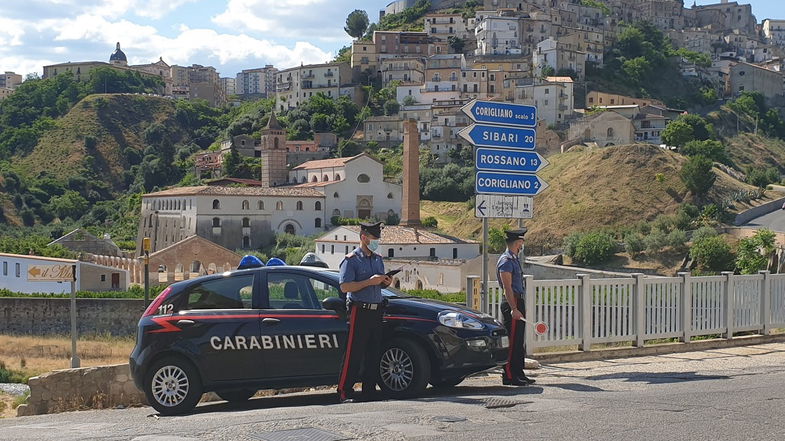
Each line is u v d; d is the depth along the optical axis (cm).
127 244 12450
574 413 1048
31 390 1528
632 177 11475
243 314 1262
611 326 1752
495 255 7231
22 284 6981
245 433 945
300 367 1249
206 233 11644
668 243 9188
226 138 19262
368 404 1162
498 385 1395
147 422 1099
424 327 1256
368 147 16925
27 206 16188
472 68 18175
